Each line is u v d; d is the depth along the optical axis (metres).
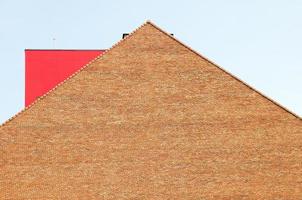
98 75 54.53
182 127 53.84
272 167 53.09
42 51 65.44
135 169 52.81
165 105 54.31
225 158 53.25
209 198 52.59
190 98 54.50
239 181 52.88
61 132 53.00
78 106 53.66
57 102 53.56
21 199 51.56
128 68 55.00
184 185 52.72
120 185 52.44
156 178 52.75
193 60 55.47
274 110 54.16
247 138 53.62
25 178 51.91
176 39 56.00
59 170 52.31
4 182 51.69
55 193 51.94
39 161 52.31
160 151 53.25
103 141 53.19
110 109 53.91
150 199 52.38
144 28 56.22
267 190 52.75
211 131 53.75
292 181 52.94
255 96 54.47
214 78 55.00
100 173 52.56
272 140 53.56
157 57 55.44
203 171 53.00
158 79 54.91
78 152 52.78
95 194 52.16
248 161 53.22
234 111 54.22
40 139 52.69
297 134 53.66
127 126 53.62
